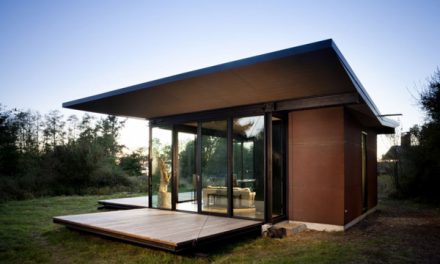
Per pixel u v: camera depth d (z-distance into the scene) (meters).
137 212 7.39
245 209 6.44
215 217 6.59
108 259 4.48
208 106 6.84
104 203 9.70
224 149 6.89
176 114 7.88
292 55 3.71
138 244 5.18
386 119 8.52
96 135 21.64
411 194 12.09
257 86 5.21
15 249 5.06
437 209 9.58
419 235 5.81
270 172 6.16
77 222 5.94
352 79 4.77
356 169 7.11
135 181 17.27
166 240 4.40
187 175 7.61
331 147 6.22
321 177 6.30
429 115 10.12
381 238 5.55
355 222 6.96
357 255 4.46
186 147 7.73
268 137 6.27
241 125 6.71
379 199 12.27
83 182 15.48
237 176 6.62
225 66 4.34
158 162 8.33
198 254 4.50
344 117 6.14
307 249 4.82
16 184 13.16
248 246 5.09
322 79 4.71
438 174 11.02
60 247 5.15
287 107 6.25
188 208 7.50
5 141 14.48
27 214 8.53
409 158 12.23
